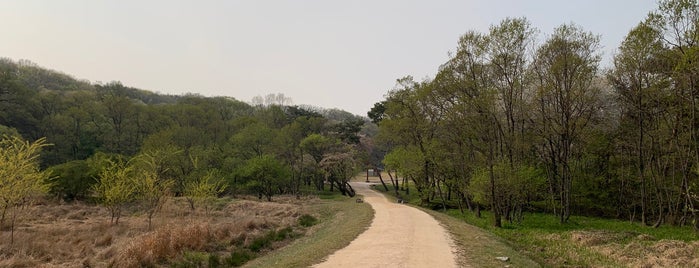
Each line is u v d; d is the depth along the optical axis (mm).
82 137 76562
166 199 38562
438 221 26469
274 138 67500
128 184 32906
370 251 15250
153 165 39469
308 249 16203
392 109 48844
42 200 45625
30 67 135750
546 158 38312
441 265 13008
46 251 18516
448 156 40219
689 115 30594
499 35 30922
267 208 41562
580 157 40938
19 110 71688
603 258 17797
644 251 18484
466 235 20594
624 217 40531
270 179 54812
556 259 18156
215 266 16484
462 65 32625
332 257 14133
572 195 40062
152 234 18969
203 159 57062
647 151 36156
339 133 77562
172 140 64188
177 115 76438
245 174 55031
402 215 29766
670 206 35031
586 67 31328
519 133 35312
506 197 32219
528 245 21984
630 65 30594
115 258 16141
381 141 57250
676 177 35156
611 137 39125
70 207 41969
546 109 34500
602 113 39156
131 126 78750
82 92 93062
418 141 47250
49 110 79625
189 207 41969
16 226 27234
